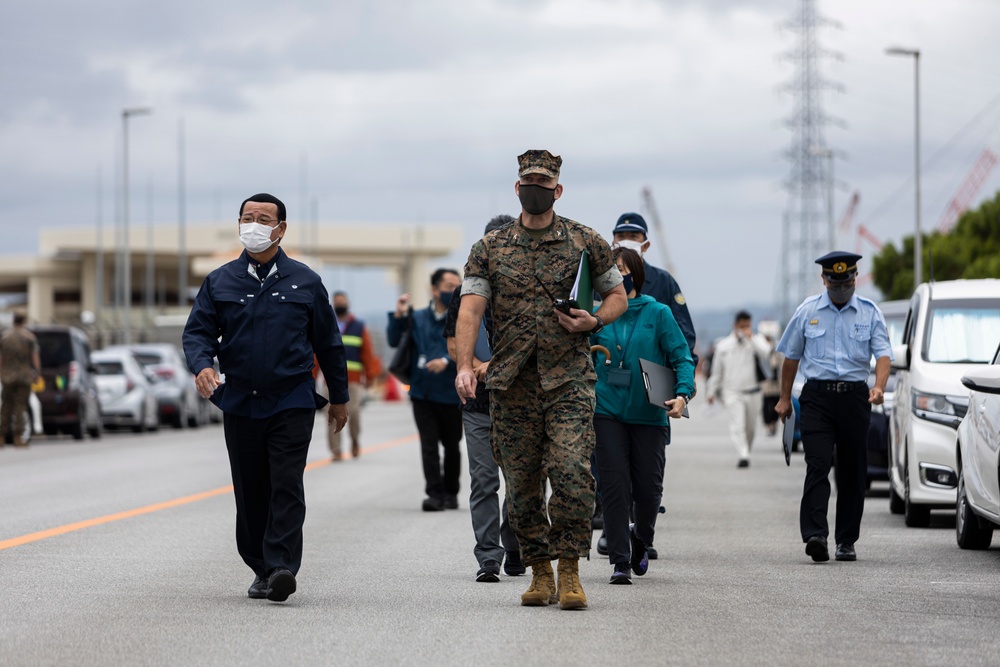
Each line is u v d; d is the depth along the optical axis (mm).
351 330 36906
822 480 18297
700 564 17891
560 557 14102
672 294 18016
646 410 15953
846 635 12828
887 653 12000
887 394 27688
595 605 14492
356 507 24875
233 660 11617
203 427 59688
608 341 15992
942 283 25812
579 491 13750
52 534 20547
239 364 14484
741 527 22266
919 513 22672
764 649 12141
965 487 19516
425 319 24156
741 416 35906
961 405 22188
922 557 18750
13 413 43969
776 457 39625
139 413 52156
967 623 13508
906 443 23125
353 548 19250
